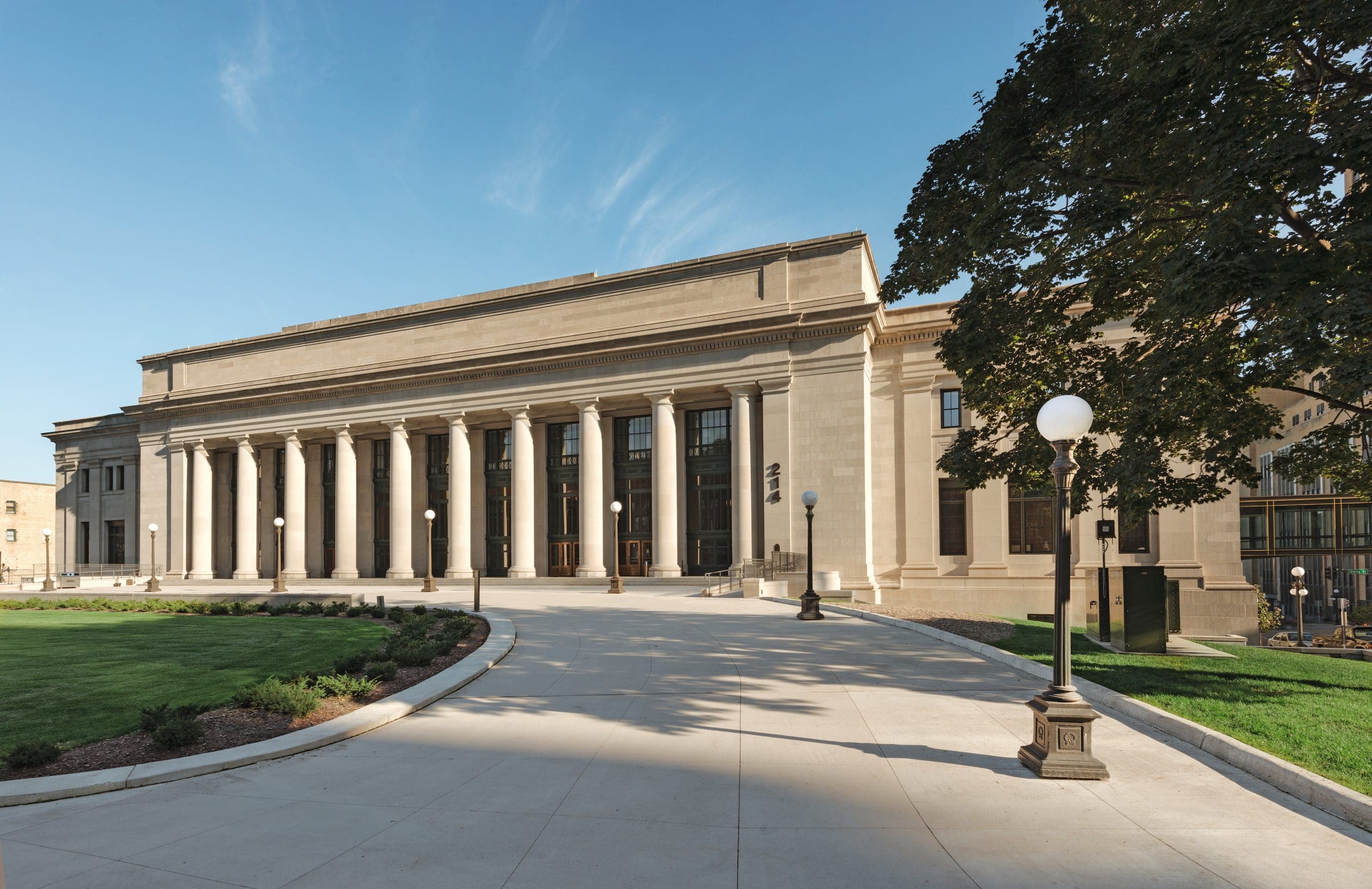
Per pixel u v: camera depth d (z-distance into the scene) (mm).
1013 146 14164
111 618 23359
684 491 39875
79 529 59688
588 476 39875
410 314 45062
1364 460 15219
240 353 50719
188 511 51562
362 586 42000
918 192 16562
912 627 18219
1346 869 5270
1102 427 15430
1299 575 37969
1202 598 30938
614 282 40250
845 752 8227
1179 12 12898
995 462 16891
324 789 7141
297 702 9664
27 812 6566
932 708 10258
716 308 38031
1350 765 7117
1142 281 15586
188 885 5121
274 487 51219
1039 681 11930
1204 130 11273
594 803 6699
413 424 45219
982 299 16078
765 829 6043
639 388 38906
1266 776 7109
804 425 35531
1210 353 11898
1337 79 11891
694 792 6945
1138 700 9867
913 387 36219
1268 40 10352
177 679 12508
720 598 28609
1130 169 13914
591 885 5066
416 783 7320
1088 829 5996
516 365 41125
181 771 7496
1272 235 12398
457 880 5148
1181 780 7168
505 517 44344
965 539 35125
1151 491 13734
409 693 11086
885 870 5270
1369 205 9602
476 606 22922
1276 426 13562
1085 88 13461
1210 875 5184
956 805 6559
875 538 36375
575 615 22281
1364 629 47750
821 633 17875
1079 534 33188
